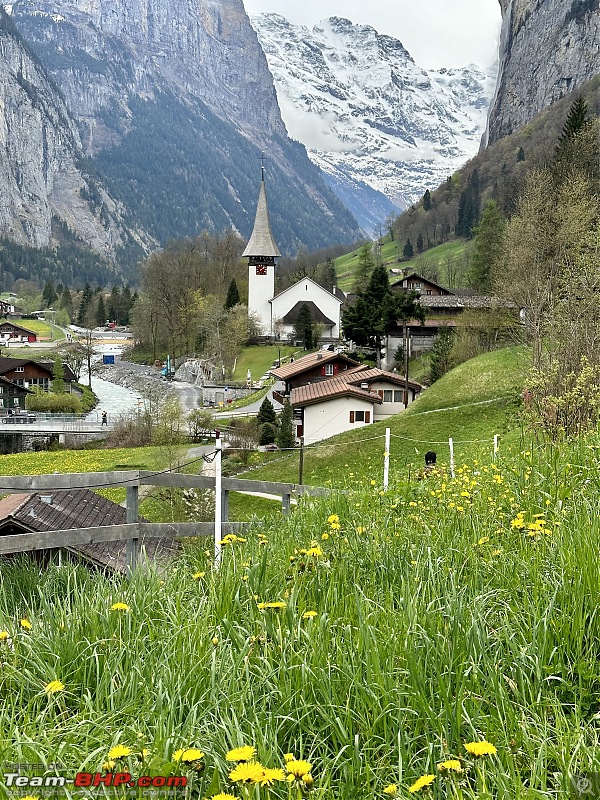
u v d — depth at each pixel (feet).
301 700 16.92
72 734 16.02
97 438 219.82
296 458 140.26
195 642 19.25
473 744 13.83
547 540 23.13
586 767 14.01
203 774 14.83
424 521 28.04
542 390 48.19
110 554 43.62
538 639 18.12
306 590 21.94
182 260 437.17
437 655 17.84
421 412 142.51
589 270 97.30
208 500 100.17
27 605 24.49
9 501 59.67
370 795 14.39
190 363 372.58
